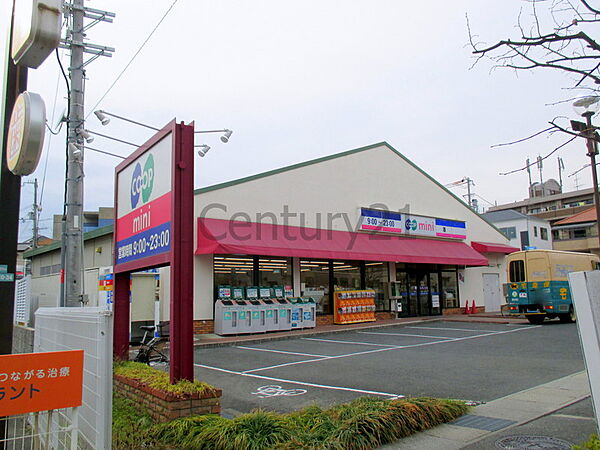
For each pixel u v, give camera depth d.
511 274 21.83
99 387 4.01
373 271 23.05
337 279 21.30
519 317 24.14
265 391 8.58
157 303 15.02
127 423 5.89
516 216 44.84
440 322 22.81
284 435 5.14
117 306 8.30
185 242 6.16
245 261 18.08
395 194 24.12
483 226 29.59
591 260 23.16
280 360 12.08
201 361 12.10
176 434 5.23
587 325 2.72
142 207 7.35
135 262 7.45
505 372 9.90
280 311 17.88
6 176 5.57
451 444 5.36
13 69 5.78
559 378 9.19
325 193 20.77
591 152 6.62
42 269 26.59
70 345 4.96
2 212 5.50
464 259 25.34
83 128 12.62
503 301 30.02
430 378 9.41
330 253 19.09
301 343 15.50
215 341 15.03
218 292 17.02
